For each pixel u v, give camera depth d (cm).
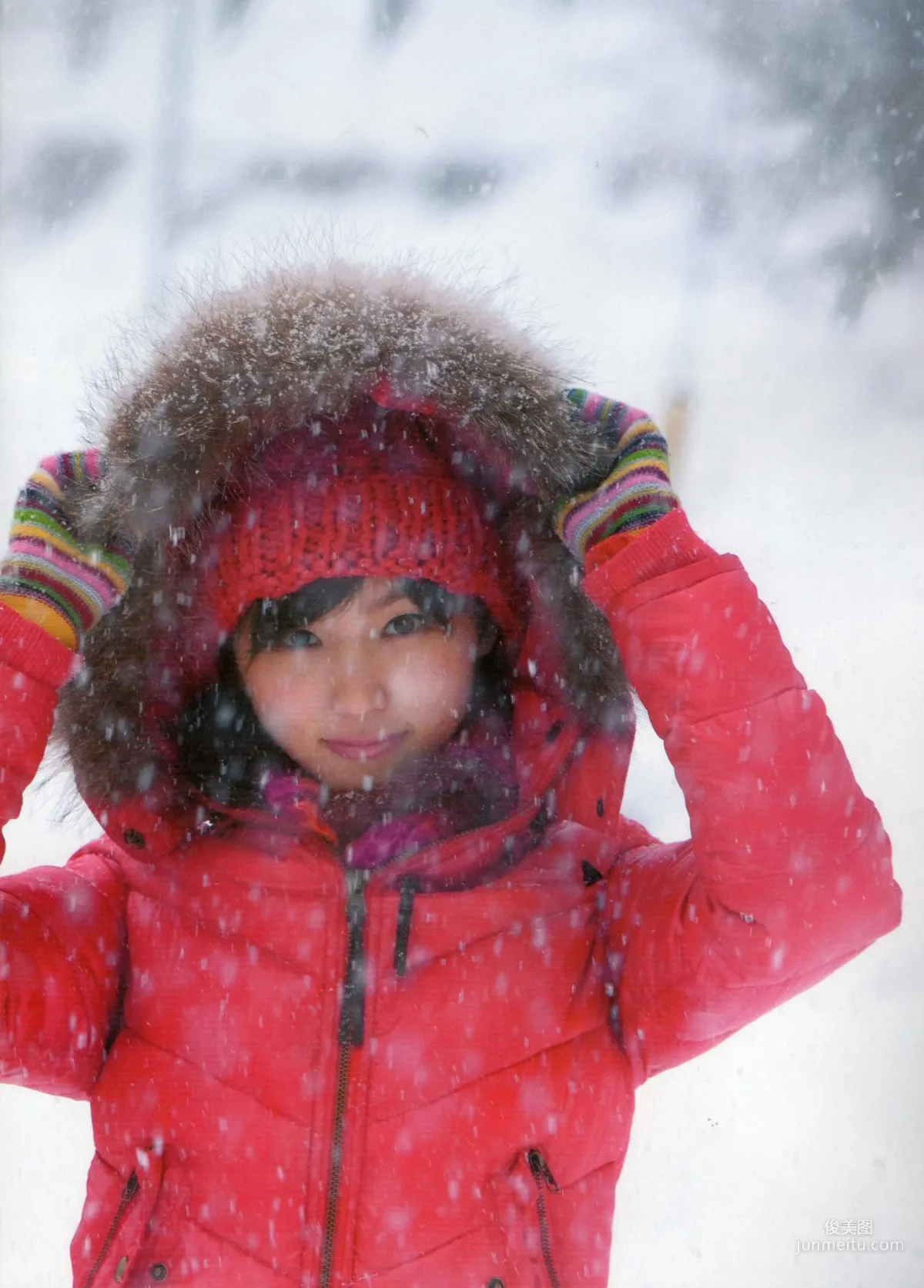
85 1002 242
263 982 244
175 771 259
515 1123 238
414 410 245
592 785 262
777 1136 387
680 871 245
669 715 226
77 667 239
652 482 236
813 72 1067
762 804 221
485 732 277
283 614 248
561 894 255
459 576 249
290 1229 232
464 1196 235
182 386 243
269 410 241
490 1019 242
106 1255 233
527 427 240
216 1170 236
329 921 245
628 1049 249
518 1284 229
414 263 275
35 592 232
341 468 247
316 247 293
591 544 241
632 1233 355
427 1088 238
